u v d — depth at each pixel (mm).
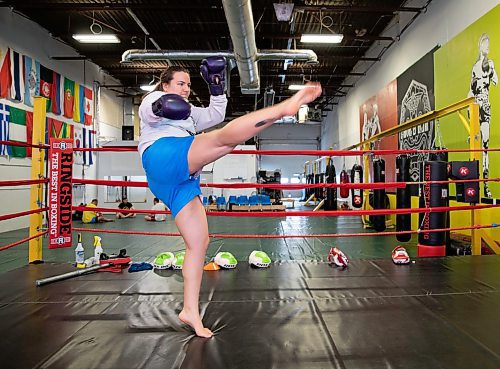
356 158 9961
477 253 3299
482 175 4465
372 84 9320
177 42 8922
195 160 1284
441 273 2420
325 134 16141
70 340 1442
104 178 11047
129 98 13383
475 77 4730
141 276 2428
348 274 2432
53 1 6879
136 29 8133
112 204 11320
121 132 13125
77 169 9938
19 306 1850
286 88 12859
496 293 1993
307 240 5281
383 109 8328
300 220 8602
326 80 12055
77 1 6859
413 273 2432
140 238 5730
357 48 9453
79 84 10062
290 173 17938
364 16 7566
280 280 2305
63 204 2697
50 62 8672
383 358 1275
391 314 1696
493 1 4492
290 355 1302
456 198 3227
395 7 6773
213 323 1604
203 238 1502
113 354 1318
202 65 1555
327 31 8227
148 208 11477
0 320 1664
